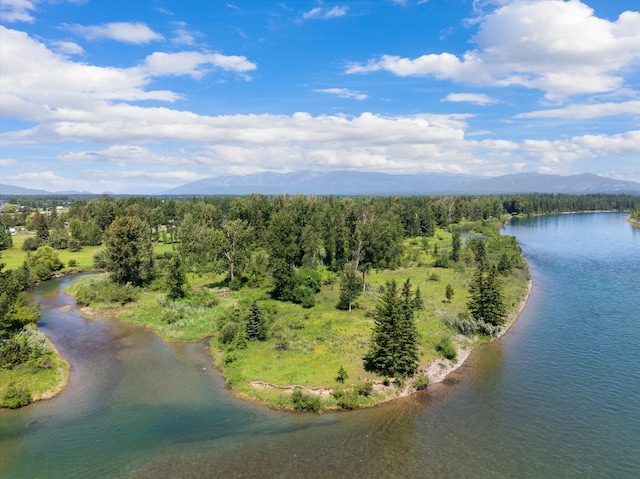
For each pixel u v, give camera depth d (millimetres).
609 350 58156
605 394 46375
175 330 66625
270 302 80750
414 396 46219
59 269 116188
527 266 110750
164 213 173375
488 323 65125
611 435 38906
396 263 115750
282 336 60406
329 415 42469
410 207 185875
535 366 53562
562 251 139625
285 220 91938
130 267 91875
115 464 34906
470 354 57531
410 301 70438
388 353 47812
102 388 48344
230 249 97500
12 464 34938
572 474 33781
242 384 47969
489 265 100750
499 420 41500
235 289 93062
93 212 174375
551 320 70875
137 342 63000
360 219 119875
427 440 38250
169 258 113562
